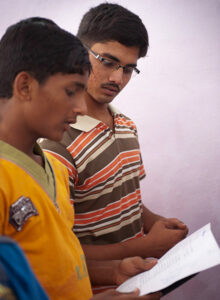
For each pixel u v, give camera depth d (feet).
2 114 2.91
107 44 4.39
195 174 9.09
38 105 2.84
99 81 4.55
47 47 2.80
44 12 9.10
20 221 2.78
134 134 5.43
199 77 9.11
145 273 3.73
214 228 9.00
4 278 1.45
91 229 4.66
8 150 2.91
